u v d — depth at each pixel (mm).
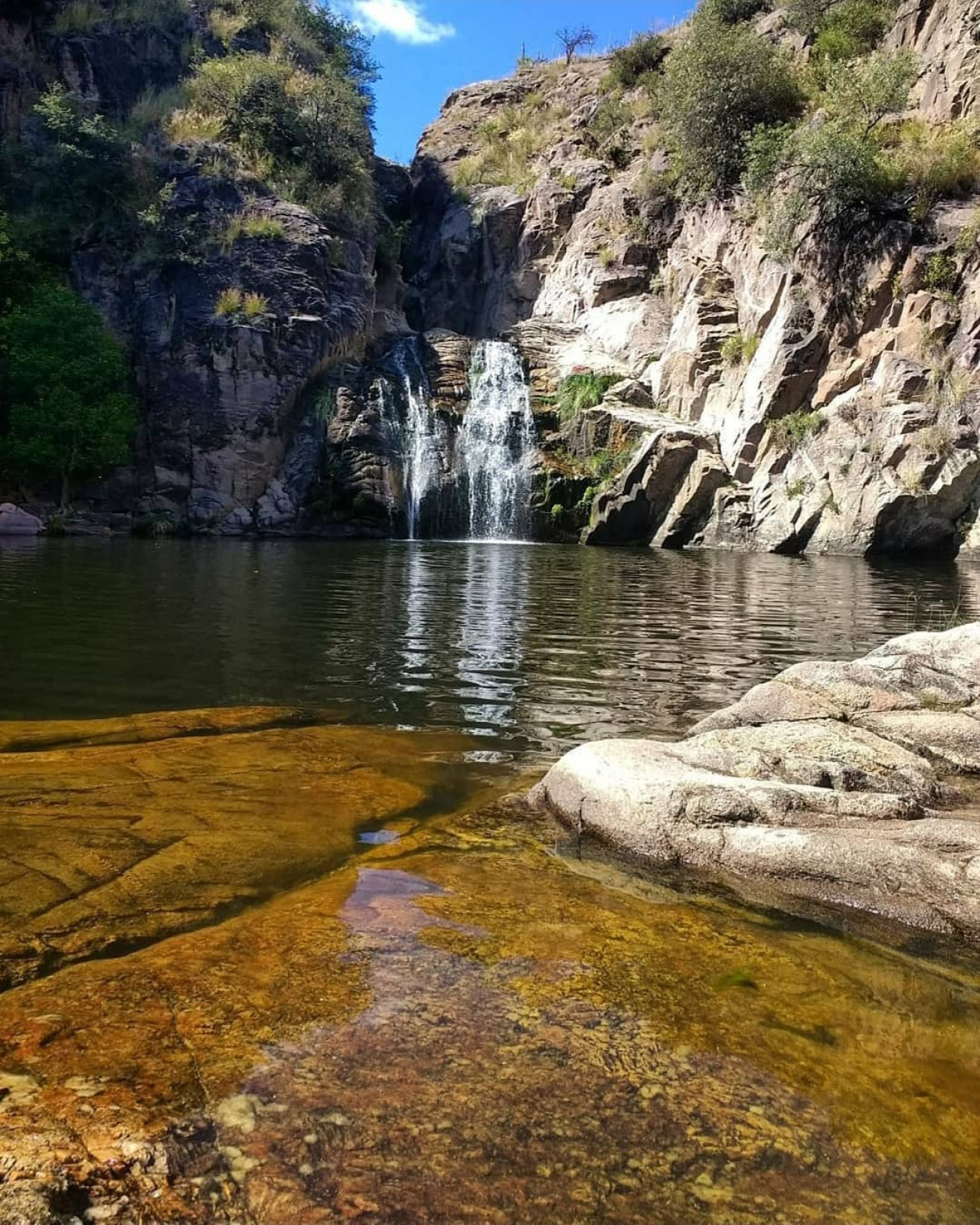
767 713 5523
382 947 2748
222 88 31438
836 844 3572
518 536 26125
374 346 30656
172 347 25969
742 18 36250
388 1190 1738
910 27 27984
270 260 27219
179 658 8125
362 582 14219
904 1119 2064
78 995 2383
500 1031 2307
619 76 40688
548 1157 1851
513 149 42719
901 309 22438
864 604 12523
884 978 2832
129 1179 1716
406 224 39094
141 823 3832
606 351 31469
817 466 22609
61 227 27469
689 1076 2166
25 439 23750
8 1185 1649
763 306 25703
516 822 4227
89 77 32562
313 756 5176
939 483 20719
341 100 33156
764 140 26922
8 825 3717
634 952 2846
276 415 26047
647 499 24703
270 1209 1678
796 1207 1763
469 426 27828
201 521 25188
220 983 2473
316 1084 2035
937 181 22953
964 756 5016
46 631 9156
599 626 10359
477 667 8117
